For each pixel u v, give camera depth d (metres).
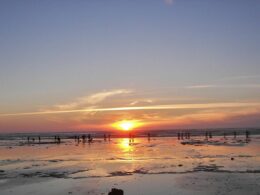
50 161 34.59
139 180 22.20
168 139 83.94
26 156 40.84
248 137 81.62
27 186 21.33
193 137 92.88
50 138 110.25
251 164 28.45
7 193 19.48
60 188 20.41
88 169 27.89
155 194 18.19
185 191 18.67
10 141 89.81
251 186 19.50
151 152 42.50
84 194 18.61
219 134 111.44
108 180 22.53
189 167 27.33
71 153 44.28
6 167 30.38
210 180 21.48
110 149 50.53
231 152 39.72
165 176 23.42
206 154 37.75
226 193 17.95
